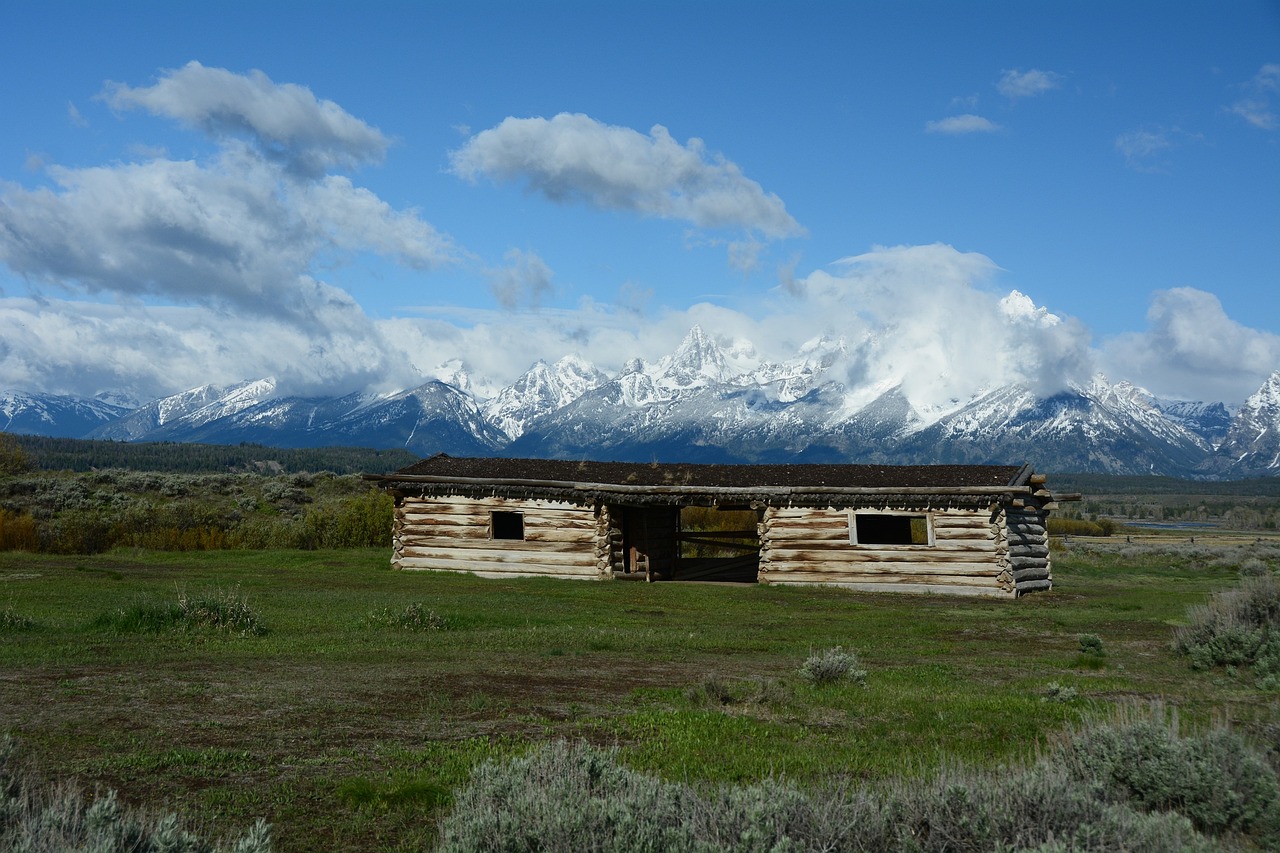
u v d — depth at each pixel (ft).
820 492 99.86
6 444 208.13
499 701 37.27
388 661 46.78
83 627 54.13
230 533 147.43
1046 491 103.76
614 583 99.30
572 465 114.83
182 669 41.88
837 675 44.45
